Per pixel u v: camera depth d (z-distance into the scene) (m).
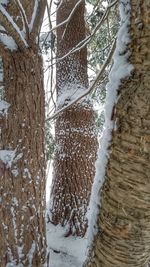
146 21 1.40
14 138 2.60
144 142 1.45
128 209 1.55
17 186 2.59
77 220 5.57
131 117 1.46
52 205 5.79
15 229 2.59
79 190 5.64
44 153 2.76
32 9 2.55
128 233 1.59
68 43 5.80
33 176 2.65
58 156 5.79
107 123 1.58
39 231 2.71
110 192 1.60
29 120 2.62
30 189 2.64
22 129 2.59
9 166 2.58
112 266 1.70
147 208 1.53
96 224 1.73
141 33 1.43
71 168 5.66
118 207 1.58
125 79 1.51
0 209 2.57
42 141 2.73
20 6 2.33
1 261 2.57
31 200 2.64
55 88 5.90
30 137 2.63
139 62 1.45
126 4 1.51
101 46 6.18
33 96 2.62
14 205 2.59
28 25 2.54
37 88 2.65
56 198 5.75
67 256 4.95
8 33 2.48
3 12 2.25
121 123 1.51
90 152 5.70
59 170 5.75
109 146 1.58
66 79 5.74
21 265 2.60
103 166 1.64
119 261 1.67
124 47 1.51
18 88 2.57
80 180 5.65
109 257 1.69
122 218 1.58
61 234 5.46
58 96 5.76
